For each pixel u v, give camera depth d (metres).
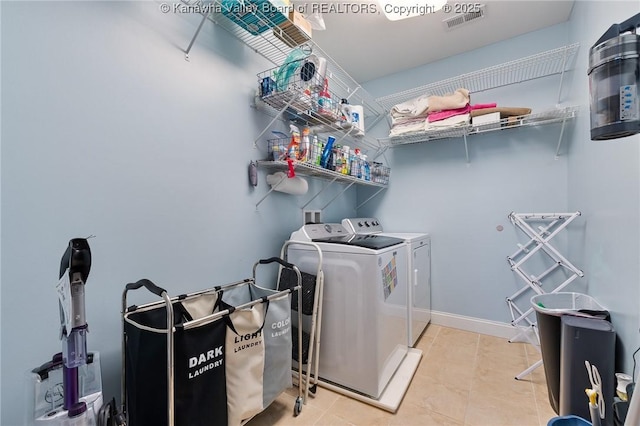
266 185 1.93
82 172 1.07
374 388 1.57
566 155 2.15
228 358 1.14
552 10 1.99
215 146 1.58
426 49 2.45
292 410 1.52
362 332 1.62
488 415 1.46
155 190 1.30
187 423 1.00
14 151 0.92
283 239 2.07
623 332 1.18
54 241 1.01
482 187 2.49
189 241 1.44
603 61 0.74
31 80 0.95
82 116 1.07
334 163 2.06
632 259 1.10
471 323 2.52
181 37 1.42
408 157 2.87
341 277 1.69
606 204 1.38
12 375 0.92
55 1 1.00
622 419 0.93
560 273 2.16
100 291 1.13
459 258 2.59
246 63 1.78
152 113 1.29
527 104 2.29
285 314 1.42
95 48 1.11
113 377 1.17
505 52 2.33
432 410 1.51
